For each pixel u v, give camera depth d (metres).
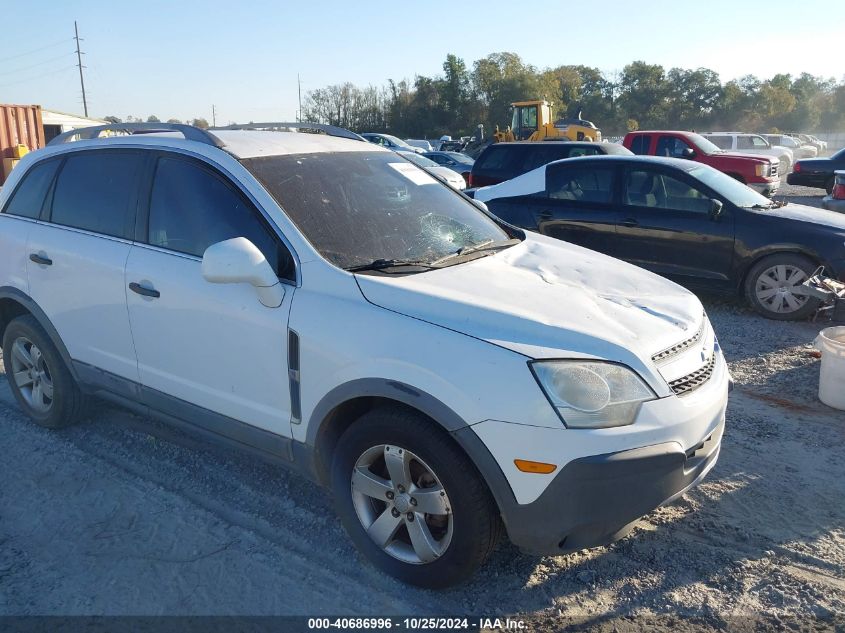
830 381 5.02
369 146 4.39
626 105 87.19
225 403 3.53
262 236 3.44
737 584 3.15
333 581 3.14
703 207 7.56
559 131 26.23
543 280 3.40
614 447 2.69
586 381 2.72
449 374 2.77
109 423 4.75
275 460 3.47
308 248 3.30
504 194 8.99
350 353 2.99
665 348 3.00
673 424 2.83
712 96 86.50
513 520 2.76
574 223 8.32
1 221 4.60
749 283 7.37
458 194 4.47
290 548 3.38
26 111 21.00
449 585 2.99
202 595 3.05
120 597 3.04
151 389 3.88
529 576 3.20
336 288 3.16
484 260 3.61
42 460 4.23
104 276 3.93
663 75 87.56
